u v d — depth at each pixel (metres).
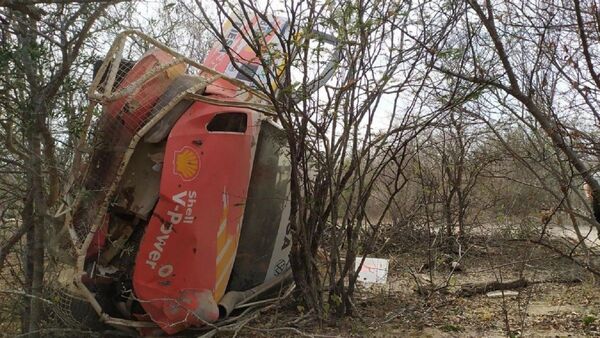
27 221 4.65
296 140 5.77
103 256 5.50
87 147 4.96
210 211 5.56
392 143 6.10
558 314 6.66
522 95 4.24
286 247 6.70
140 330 5.68
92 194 5.14
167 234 5.41
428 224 8.78
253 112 5.97
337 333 5.93
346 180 6.16
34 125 4.25
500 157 6.05
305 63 5.48
